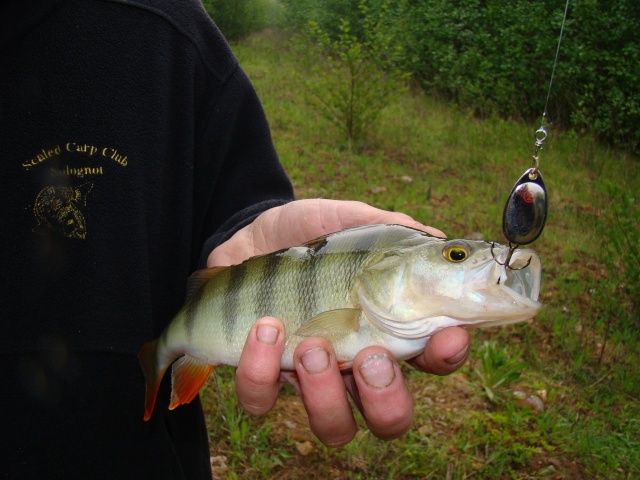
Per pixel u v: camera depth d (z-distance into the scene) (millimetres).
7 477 267
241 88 320
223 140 315
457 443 541
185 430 334
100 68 269
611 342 703
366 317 268
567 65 1520
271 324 258
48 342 266
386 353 252
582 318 748
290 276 275
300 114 1456
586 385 634
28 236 261
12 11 253
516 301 254
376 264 270
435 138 1382
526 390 613
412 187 1091
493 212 988
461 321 262
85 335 269
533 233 245
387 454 529
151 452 291
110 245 272
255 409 265
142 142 278
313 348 252
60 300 266
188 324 287
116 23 272
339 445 271
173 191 295
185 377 302
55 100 263
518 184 247
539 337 707
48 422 270
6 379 263
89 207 268
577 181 1188
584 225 981
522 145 1358
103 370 273
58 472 273
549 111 1559
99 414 276
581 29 1591
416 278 265
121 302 274
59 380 269
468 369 639
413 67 1821
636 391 623
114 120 272
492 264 260
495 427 561
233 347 279
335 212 314
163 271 296
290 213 321
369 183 1095
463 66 1694
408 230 280
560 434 555
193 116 299
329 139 1316
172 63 289
